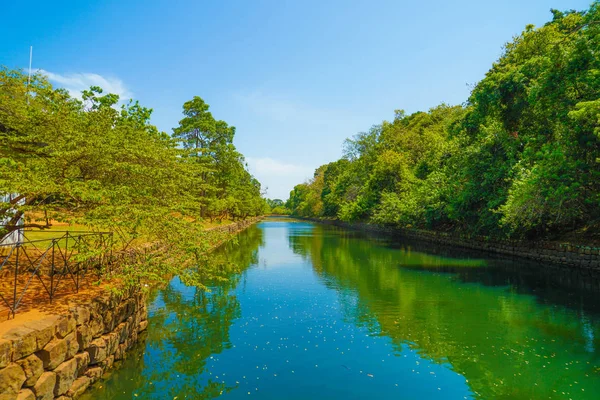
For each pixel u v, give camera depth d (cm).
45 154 847
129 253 1054
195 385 711
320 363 809
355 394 685
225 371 773
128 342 869
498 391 694
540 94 1738
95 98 1559
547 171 1577
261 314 1166
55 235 1521
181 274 850
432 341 934
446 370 776
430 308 1223
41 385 524
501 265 2052
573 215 1781
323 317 1134
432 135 4294
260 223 8781
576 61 1586
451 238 3117
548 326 1034
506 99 2338
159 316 1143
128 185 881
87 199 733
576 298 1320
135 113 1938
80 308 655
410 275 1792
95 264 969
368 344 919
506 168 2220
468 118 2888
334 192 7119
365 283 1619
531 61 2161
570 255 1894
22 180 650
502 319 1101
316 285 1585
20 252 1160
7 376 466
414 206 3388
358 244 3388
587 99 1583
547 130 2033
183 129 3675
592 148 1582
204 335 977
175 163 1078
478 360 823
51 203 778
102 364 722
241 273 1886
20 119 857
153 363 805
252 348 893
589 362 805
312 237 4284
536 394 682
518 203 1719
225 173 4259
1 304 657
